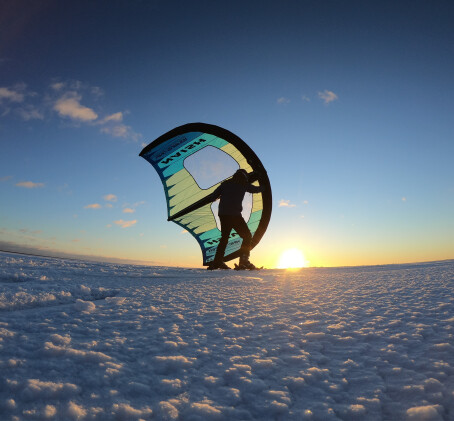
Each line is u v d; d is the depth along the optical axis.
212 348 1.46
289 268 6.52
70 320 1.83
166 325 1.80
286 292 2.99
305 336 1.63
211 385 1.10
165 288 3.25
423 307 2.12
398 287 3.00
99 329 1.70
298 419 0.92
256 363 1.28
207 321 1.91
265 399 1.02
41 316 1.92
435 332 1.61
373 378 1.16
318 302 2.46
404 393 1.06
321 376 1.19
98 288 2.94
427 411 0.92
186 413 0.92
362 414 0.94
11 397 0.95
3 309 2.10
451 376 1.15
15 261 4.81
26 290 2.64
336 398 1.04
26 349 1.32
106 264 5.66
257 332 1.72
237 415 0.93
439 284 3.01
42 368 1.14
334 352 1.43
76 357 1.25
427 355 1.34
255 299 2.63
